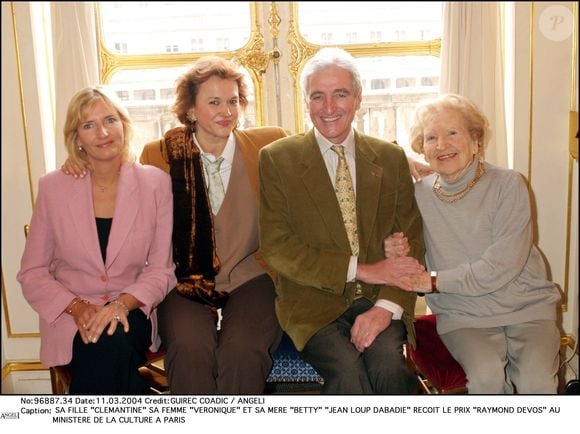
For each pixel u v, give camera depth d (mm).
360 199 2035
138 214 2127
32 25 2717
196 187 2168
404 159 2111
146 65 2936
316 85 1994
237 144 2248
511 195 2012
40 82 2781
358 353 1958
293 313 2020
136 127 2988
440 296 2094
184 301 2137
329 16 2912
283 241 2037
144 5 2902
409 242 2066
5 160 2797
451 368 1994
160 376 2428
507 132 2842
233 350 1973
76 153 2111
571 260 2893
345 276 1958
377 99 2977
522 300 2021
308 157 2051
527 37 2734
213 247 2164
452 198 2068
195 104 2162
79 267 2104
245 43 2906
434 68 2943
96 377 1978
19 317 2924
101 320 1954
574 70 2738
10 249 2867
